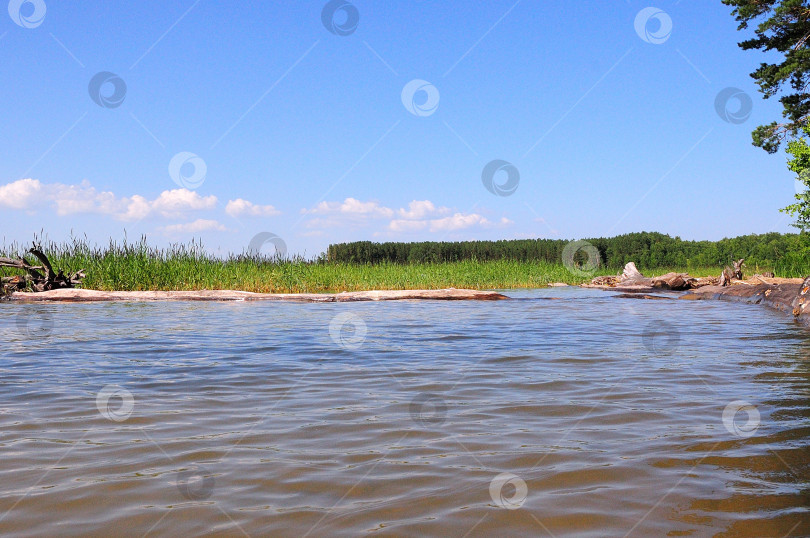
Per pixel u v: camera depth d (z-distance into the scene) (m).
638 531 2.45
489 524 2.52
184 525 2.52
